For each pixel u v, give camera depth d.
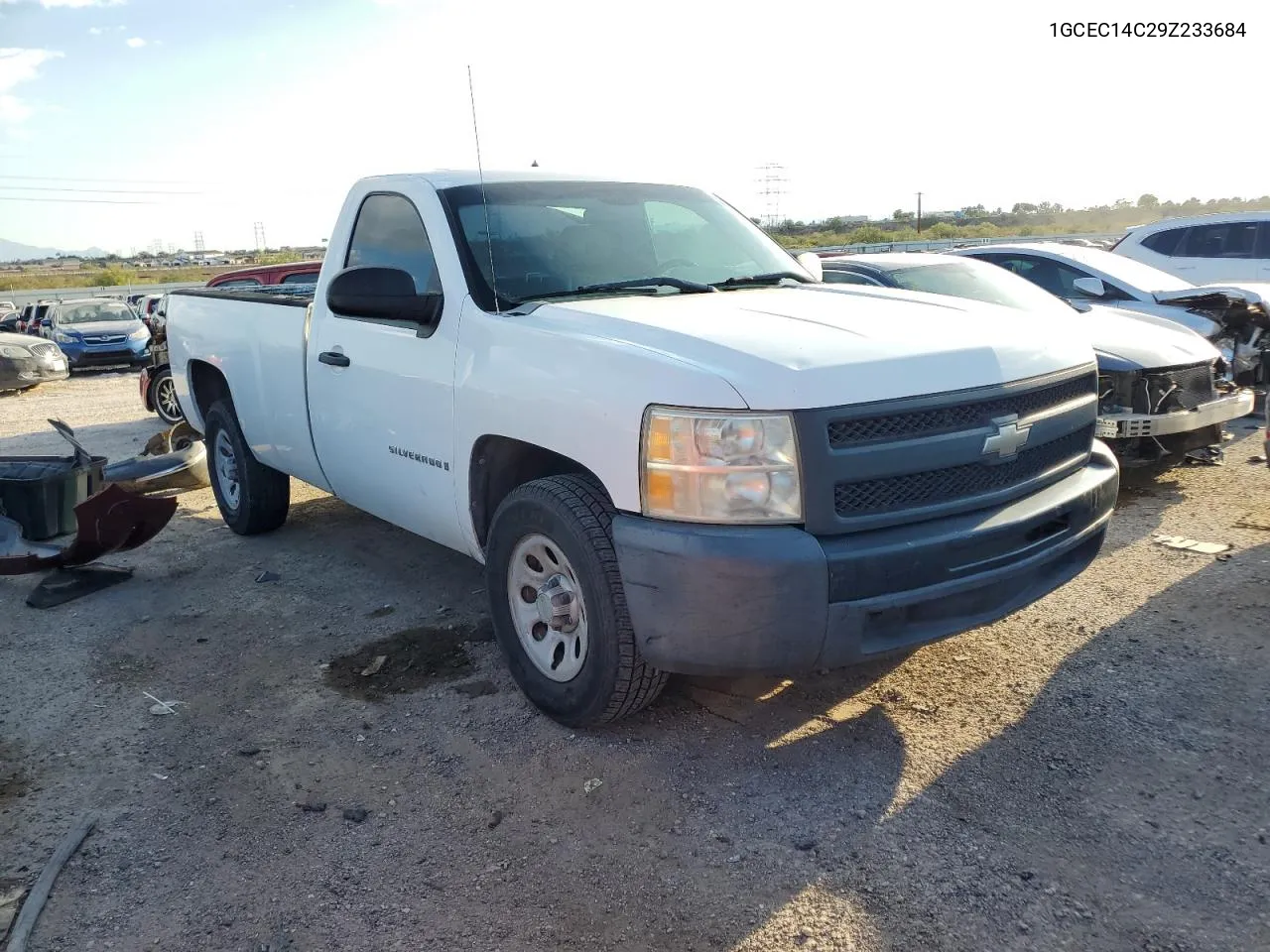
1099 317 7.15
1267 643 4.08
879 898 2.64
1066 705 3.63
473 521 3.88
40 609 5.04
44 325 21.83
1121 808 3.00
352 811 3.12
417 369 4.04
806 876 2.74
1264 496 6.33
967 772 3.22
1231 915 2.53
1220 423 6.63
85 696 4.01
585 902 2.67
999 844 2.85
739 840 2.91
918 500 3.04
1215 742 3.34
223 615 4.88
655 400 2.98
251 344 5.52
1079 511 3.46
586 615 3.31
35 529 5.82
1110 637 4.21
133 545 5.39
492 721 3.68
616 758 3.38
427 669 4.15
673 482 2.95
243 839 3.00
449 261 3.97
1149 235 13.61
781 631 2.89
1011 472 3.26
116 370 21.53
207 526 6.61
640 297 3.89
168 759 3.49
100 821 3.11
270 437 5.50
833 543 2.91
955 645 4.19
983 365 3.17
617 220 4.44
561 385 3.31
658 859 2.84
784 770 3.28
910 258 7.98
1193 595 4.64
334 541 6.07
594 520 3.25
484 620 4.66
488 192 4.27
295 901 2.71
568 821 3.04
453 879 2.79
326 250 4.91
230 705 3.89
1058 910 2.57
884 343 3.12
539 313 3.64
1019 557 3.23
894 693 3.78
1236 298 8.47
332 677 4.11
